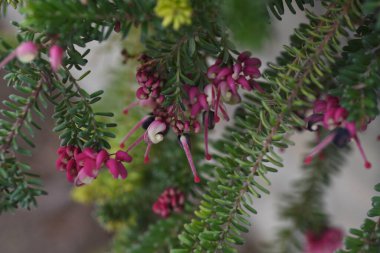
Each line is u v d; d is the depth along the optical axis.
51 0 0.31
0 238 0.95
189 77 0.35
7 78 0.34
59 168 0.35
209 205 0.36
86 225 0.93
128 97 0.46
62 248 0.92
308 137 0.62
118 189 0.45
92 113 0.35
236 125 0.38
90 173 0.34
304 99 0.36
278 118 0.34
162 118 0.35
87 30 0.33
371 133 0.57
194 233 0.37
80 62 0.33
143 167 0.45
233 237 0.36
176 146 0.43
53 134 0.92
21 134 0.35
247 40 0.31
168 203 0.42
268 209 0.73
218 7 0.32
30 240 0.93
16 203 0.36
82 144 0.35
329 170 0.47
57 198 0.95
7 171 0.35
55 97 0.35
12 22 0.33
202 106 0.34
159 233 0.42
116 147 0.44
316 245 0.48
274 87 0.35
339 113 0.32
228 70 0.34
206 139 0.35
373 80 0.32
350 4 0.34
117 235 0.48
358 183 0.62
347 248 0.34
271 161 0.35
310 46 0.34
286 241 0.48
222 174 0.36
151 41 0.36
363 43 0.33
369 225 0.34
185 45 0.34
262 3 0.32
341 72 0.32
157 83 0.34
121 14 0.32
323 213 0.48
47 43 0.33
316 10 0.41
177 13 0.31
